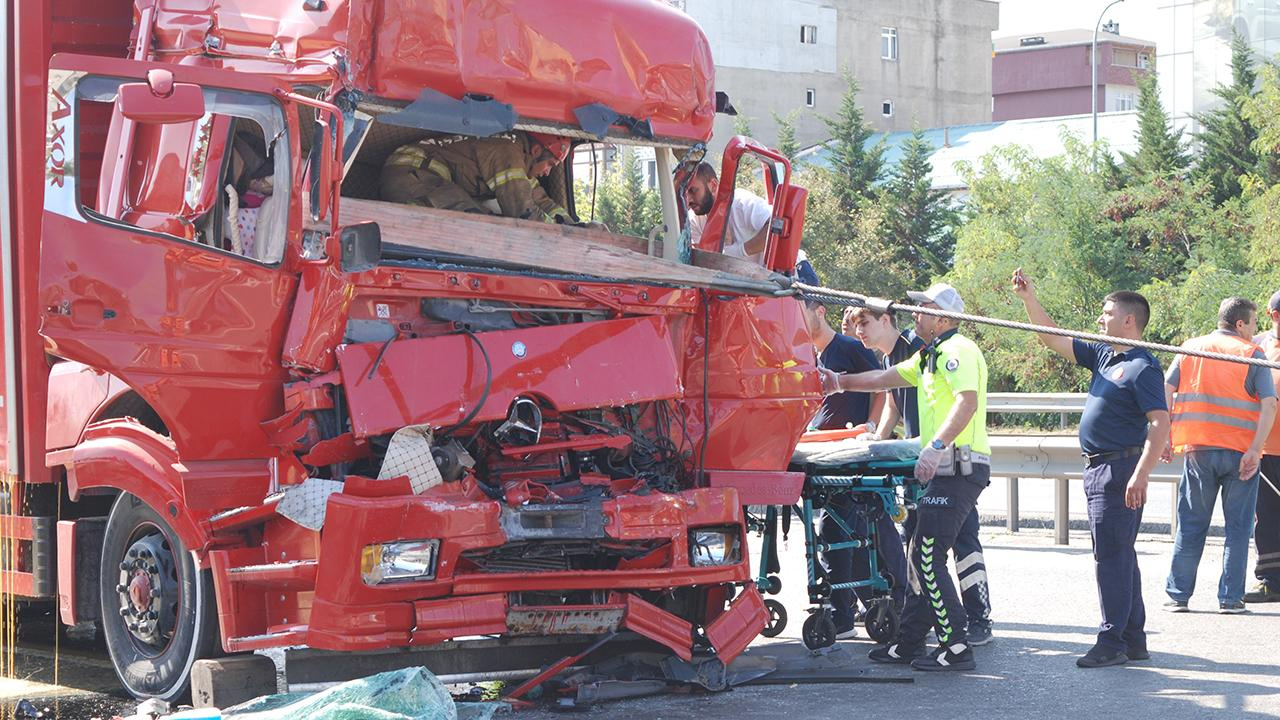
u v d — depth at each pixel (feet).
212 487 20.25
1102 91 352.49
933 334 25.81
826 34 246.06
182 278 20.04
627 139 25.16
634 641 22.90
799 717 20.71
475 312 21.84
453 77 22.81
